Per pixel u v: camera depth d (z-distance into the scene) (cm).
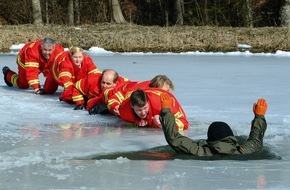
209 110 1196
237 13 4106
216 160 814
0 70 2005
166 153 856
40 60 1413
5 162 801
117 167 776
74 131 1011
